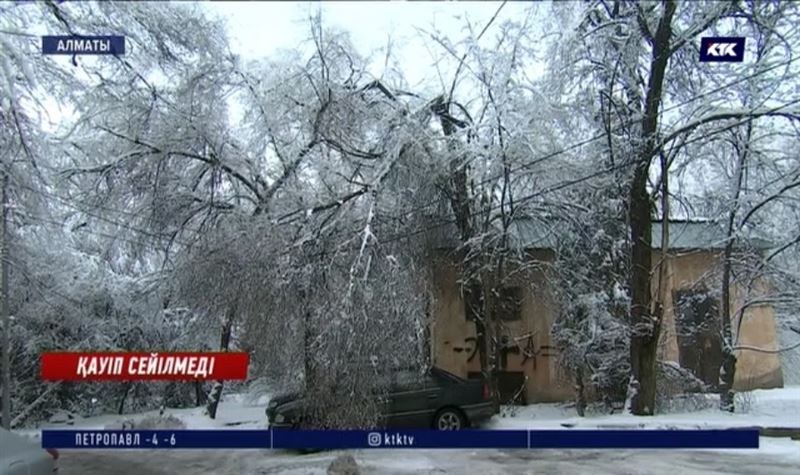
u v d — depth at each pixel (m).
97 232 13.95
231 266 10.95
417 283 11.41
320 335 9.61
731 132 13.69
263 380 11.96
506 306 15.41
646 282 12.92
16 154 10.72
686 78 13.28
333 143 12.25
